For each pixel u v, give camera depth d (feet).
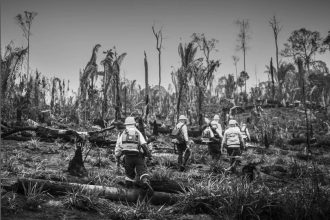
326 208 20.72
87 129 50.60
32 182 19.69
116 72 56.54
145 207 19.21
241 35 113.50
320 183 27.63
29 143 36.19
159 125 59.11
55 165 28.35
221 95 94.79
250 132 63.72
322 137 61.36
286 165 37.58
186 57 61.00
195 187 21.34
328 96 76.33
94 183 22.07
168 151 39.37
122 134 21.72
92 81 59.41
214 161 33.04
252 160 39.91
